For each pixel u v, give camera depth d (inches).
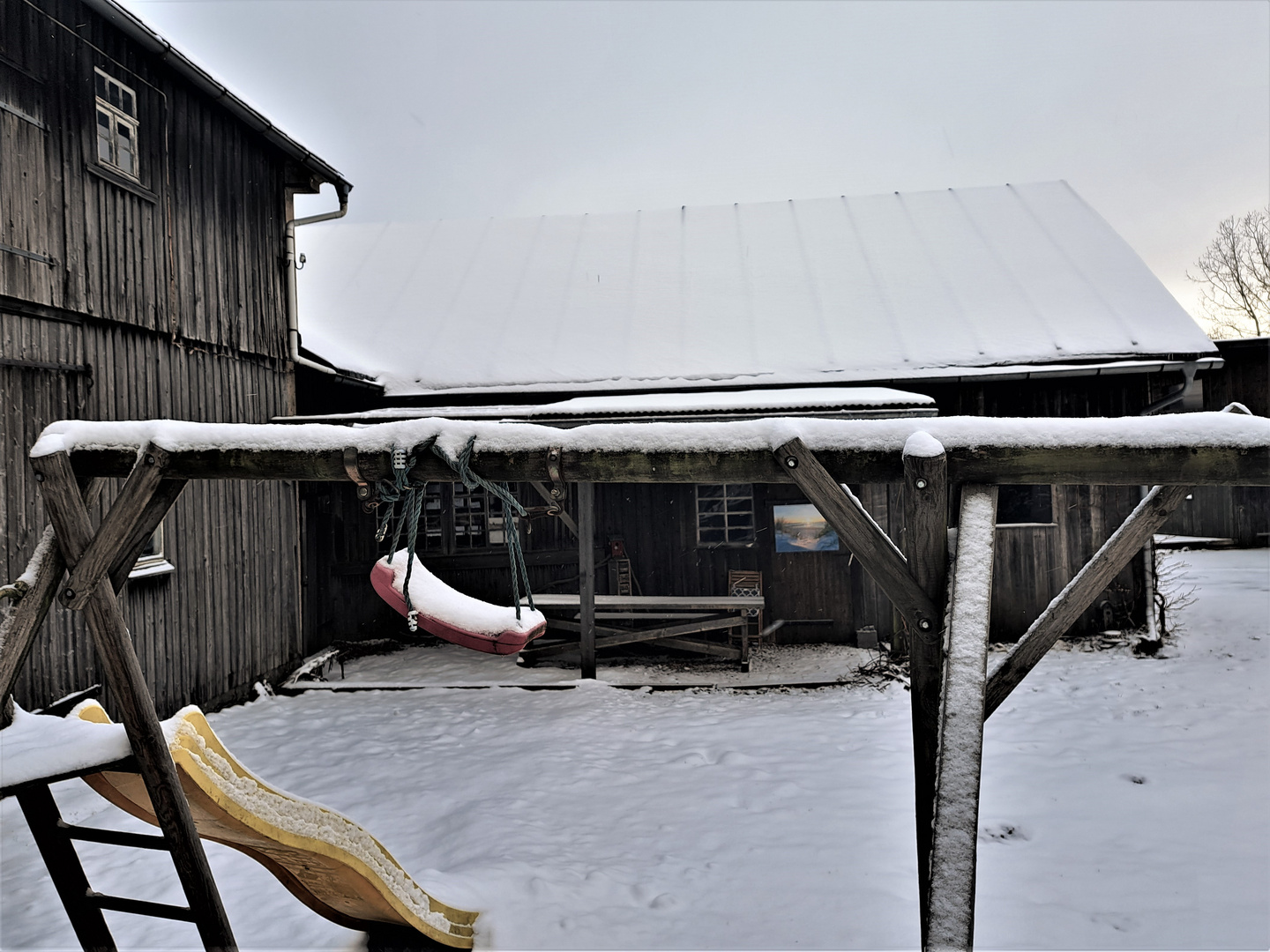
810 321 440.8
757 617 379.6
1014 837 183.0
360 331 469.1
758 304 462.9
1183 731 252.5
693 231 557.6
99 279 241.9
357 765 237.0
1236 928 143.9
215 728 275.0
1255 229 1010.1
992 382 390.6
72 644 227.3
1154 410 380.8
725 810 198.4
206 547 288.4
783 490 400.8
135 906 117.2
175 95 280.1
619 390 406.0
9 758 105.3
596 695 308.5
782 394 368.2
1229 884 158.9
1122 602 375.2
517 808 200.4
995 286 446.3
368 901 130.6
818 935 143.3
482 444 120.0
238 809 111.3
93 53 242.2
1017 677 107.3
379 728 273.7
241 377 314.8
